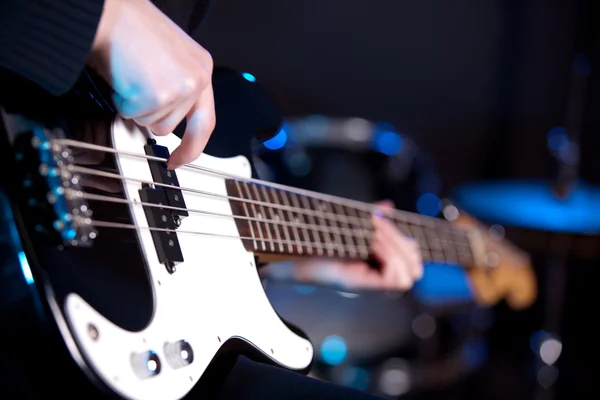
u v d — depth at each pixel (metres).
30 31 0.74
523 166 3.37
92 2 0.75
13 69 0.74
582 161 3.21
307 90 3.10
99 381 0.75
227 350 0.88
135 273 0.81
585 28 3.19
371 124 2.19
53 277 0.75
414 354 2.06
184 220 0.88
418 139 3.29
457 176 3.36
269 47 3.01
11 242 0.74
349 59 3.14
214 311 0.88
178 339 0.83
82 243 0.76
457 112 3.32
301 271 1.44
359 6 3.12
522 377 2.94
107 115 0.83
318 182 2.07
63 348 0.74
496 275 1.65
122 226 0.81
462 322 2.21
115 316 0.78
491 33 3.30
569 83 3.29
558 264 2.68
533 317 3.16
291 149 2.07
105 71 0.78
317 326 1.90
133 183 0.83
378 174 2.15
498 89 3.34
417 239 1.37
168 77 0.78
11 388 0.75
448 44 3.26
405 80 3.23
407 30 3.20
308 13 3.05
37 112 0.76
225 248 0.92
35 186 0.74
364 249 1.20
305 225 1.07
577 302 3.16
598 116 3.20
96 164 0.80
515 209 2.48
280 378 0.89
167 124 0.80
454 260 1.50
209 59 0.81
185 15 0.98
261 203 1.00
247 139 1.00
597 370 2.98
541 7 3.29
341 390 0.88
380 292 2.02
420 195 2.21
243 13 2.95
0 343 0.75
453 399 2.71
